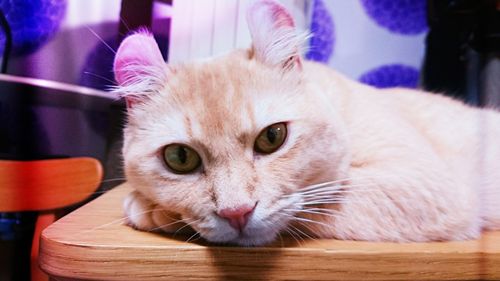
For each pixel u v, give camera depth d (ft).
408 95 1.13
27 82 1.01
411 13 1.33
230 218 0.63
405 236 0.71
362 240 0.70
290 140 0.70
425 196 0.72
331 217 0.71
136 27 0.93
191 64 0.79
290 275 0.61
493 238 0.73
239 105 0.68
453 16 1.11
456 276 0.61
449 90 1.17
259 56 0.76
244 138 0.67
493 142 0.97
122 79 0.76
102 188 1.05
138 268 0.60
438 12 1.18
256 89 0.71
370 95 0.96
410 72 1.36
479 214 0.78
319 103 0.76
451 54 1.14
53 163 0.98
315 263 0.61
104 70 1.06
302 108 0.72
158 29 1.01
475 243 0.69
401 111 1.02
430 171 0.76
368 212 0.72
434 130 1.04
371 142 0.81
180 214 0.71
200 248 0.61
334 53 1.33
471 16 1.03
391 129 0.84
